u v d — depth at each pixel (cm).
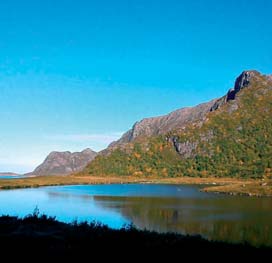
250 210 6975
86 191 13200
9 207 7638
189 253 1759
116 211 6938
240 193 11306
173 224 5297
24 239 1848
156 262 1625
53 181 19750
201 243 1936
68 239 1895
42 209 7275
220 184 18112
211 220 5641
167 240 1955
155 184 19262
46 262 1538
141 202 8775
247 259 1767
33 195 11088
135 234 1997
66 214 6469
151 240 1944
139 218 5903
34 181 18962
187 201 8950
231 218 5875
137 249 1748
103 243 1798
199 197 10138
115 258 1623
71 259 1579
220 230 4778
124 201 9106
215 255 1773
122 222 5453
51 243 1820
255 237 4291
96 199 9669
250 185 13388
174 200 9275
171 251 1764
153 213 6569
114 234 1980
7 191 13100
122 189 14525
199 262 1672
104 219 5794
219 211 6806
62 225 2359
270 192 11012
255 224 5259
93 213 6606
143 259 1644
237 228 4934
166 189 14475
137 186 17188
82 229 2161
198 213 6538
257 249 1939
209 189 13150
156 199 9575
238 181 19612
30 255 1606
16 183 16912
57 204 8306
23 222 2408
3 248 1689
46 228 2234
